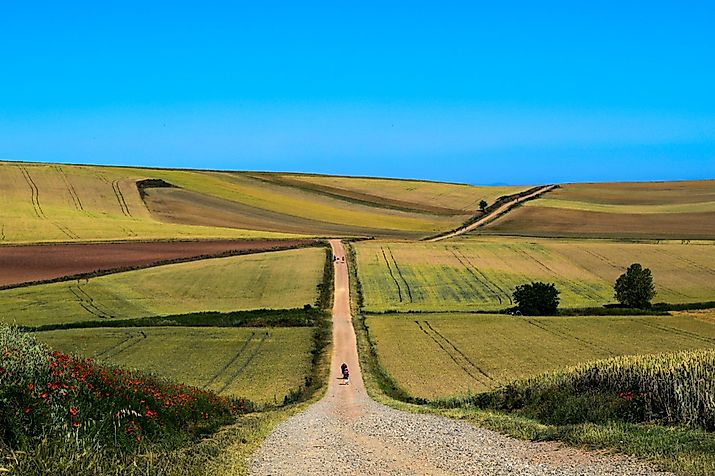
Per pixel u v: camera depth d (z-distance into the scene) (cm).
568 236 15125
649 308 9056
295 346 6762
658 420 2345
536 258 12419
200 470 1650
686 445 1848
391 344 6856
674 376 2383
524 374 5406
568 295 9925
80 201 16700
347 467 1838
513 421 2572
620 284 9200
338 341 7100
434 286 10538
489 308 9200
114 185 18738
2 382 1711
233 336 7262
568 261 12150
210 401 3042
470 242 14238
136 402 2217
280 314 8519
